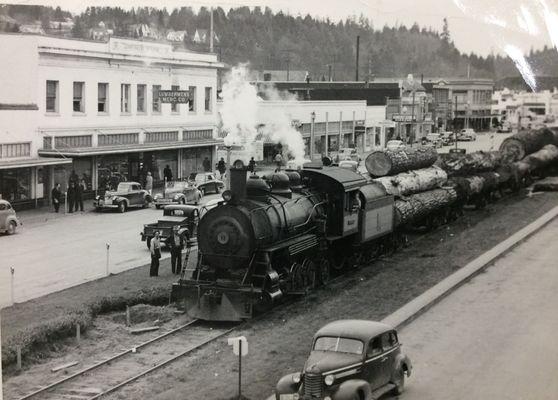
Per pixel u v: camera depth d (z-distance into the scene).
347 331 11.93
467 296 18.92
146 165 41.00
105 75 37.56
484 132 63.59
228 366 13.69
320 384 11.09
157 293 18.41
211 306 16.86
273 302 17.62
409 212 26.08
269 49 91.12
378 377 11.82
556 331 15.72
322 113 55.59
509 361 13.88
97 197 34.25
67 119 35.31
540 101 53.12
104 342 15.30
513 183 40.56
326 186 21.33
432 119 66.56
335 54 90.81
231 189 17.53
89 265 22.45
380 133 64.06
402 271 22.06
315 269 19.98
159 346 15.05
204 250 17.56
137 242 26.69
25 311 16.83
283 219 18.33
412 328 16.12
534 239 27.03
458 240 27.19
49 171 34.66
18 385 12.76
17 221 28.19
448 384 12.73
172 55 42.31
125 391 12.38
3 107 32.06
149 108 40.97
